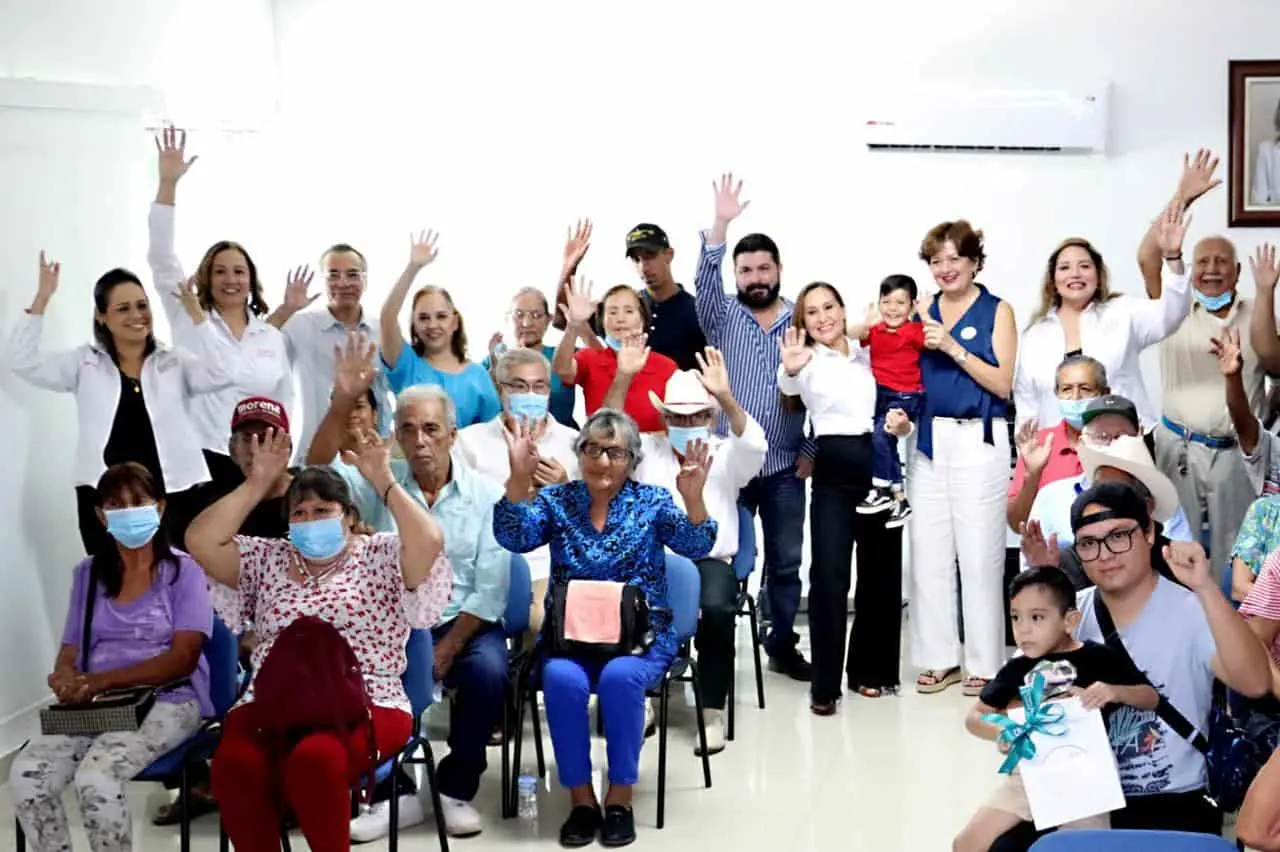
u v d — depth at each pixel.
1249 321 6.05
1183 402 6.05
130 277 5.32
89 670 4.12
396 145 7.56
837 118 7.28
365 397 4.95
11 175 5.39
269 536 4.79
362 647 3.94
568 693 4.32
